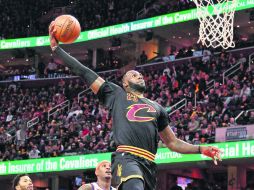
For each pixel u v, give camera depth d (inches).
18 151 1085.1
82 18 1489.9
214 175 1045.8
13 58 1606.8
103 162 268.8
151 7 1389.0
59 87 1389.0
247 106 917.8
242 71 1072.8
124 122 207.6
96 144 995.9
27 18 1592.0
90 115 1142.3
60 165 997.8
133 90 215.2
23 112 1315.2
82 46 1512.1
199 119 909.2
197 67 1173.1
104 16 1478.8
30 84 1491.1
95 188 265.3
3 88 1497.3
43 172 1039.6
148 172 205.0
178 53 1286.9
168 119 220.4
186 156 869.2
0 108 1370.6
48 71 1486.2
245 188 896.3
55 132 1129.4
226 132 837.8
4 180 1152.8
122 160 203.5
